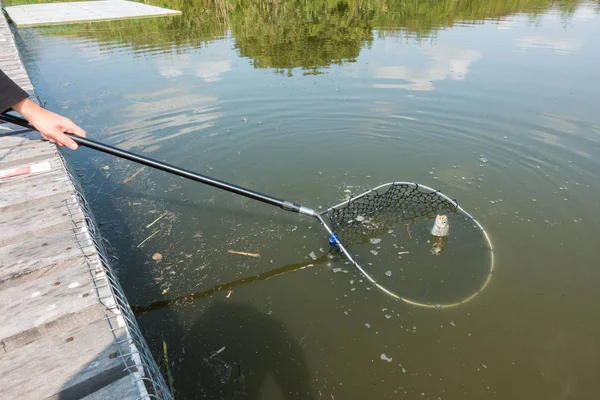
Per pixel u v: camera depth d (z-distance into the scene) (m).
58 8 13.48
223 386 1.76
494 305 2.13
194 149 3.95
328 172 3.51
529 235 2.64
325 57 7.02
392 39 8.16
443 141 4.04
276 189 3.27
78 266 1.71
